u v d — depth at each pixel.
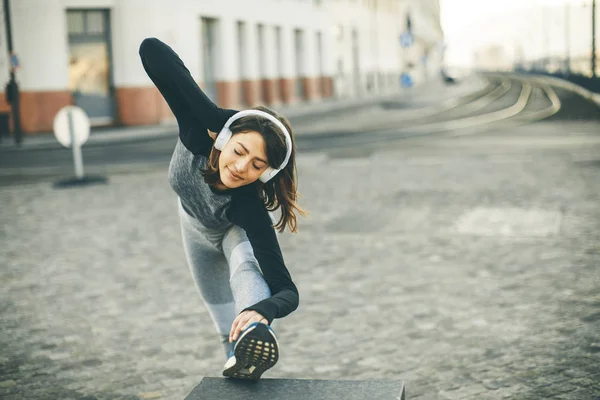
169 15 29.89
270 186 2.92
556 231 8.62
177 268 7.50
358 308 5.98
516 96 45.16
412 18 92.44
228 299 3.48
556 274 6.80
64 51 28.31
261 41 40.72
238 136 2.69
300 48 47.94
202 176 2.88
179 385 4.54
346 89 57.94
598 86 39.12
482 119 28.72
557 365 4.62
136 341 5.37
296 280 6.93
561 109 32.09
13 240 9.14
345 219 9.84
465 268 7.14
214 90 35.12
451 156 16.83
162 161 17.62
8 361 5.02
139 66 29.55
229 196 2.89
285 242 8.59
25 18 27.58
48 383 4.61
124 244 8.71
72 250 8.48
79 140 13.88
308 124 29.28
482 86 65.25
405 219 9.69
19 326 5.79
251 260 2.95
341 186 12.86
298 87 48.03
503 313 5.72
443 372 4.59
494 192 11.60
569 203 10.42
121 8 29.06
